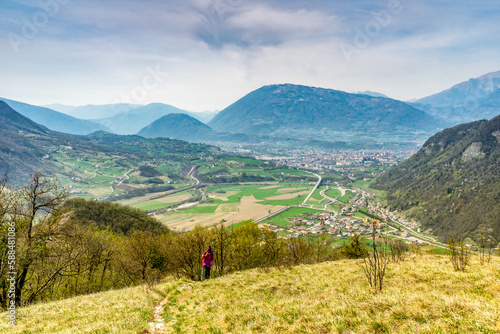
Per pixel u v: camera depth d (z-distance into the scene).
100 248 33.56
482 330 8.10
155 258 33.81
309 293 16.73
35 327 14.13
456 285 14.23
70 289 29.95
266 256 38.44
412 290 14.19
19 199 23.56
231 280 21.83
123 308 16.16
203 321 13.91
